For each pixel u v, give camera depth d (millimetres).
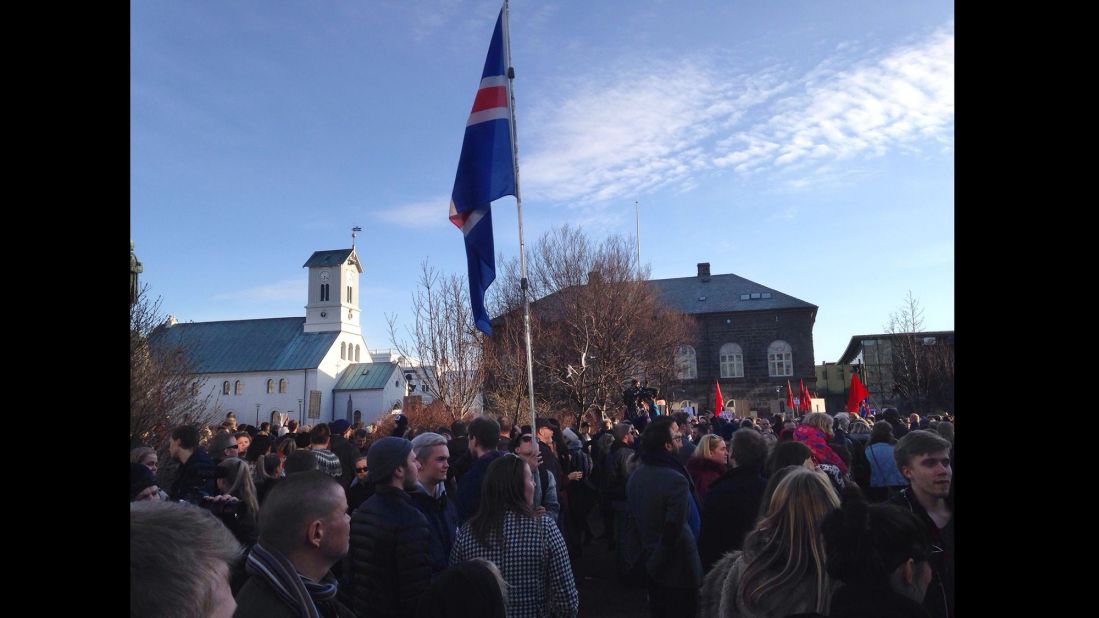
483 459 5672
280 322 87000
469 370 21906
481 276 6141
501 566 3619
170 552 1424
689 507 5098
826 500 2742
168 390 11320
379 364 83625
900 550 2363
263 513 2463
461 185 6348
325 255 87000
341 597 3992
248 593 2328
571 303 32125
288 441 7031
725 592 2895
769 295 52969
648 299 34188
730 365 51531
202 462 5207
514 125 6359
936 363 37438
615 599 8328
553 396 31938
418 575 3584
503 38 6492
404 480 3809
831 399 59219
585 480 10602
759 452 4703
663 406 19484
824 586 2609
